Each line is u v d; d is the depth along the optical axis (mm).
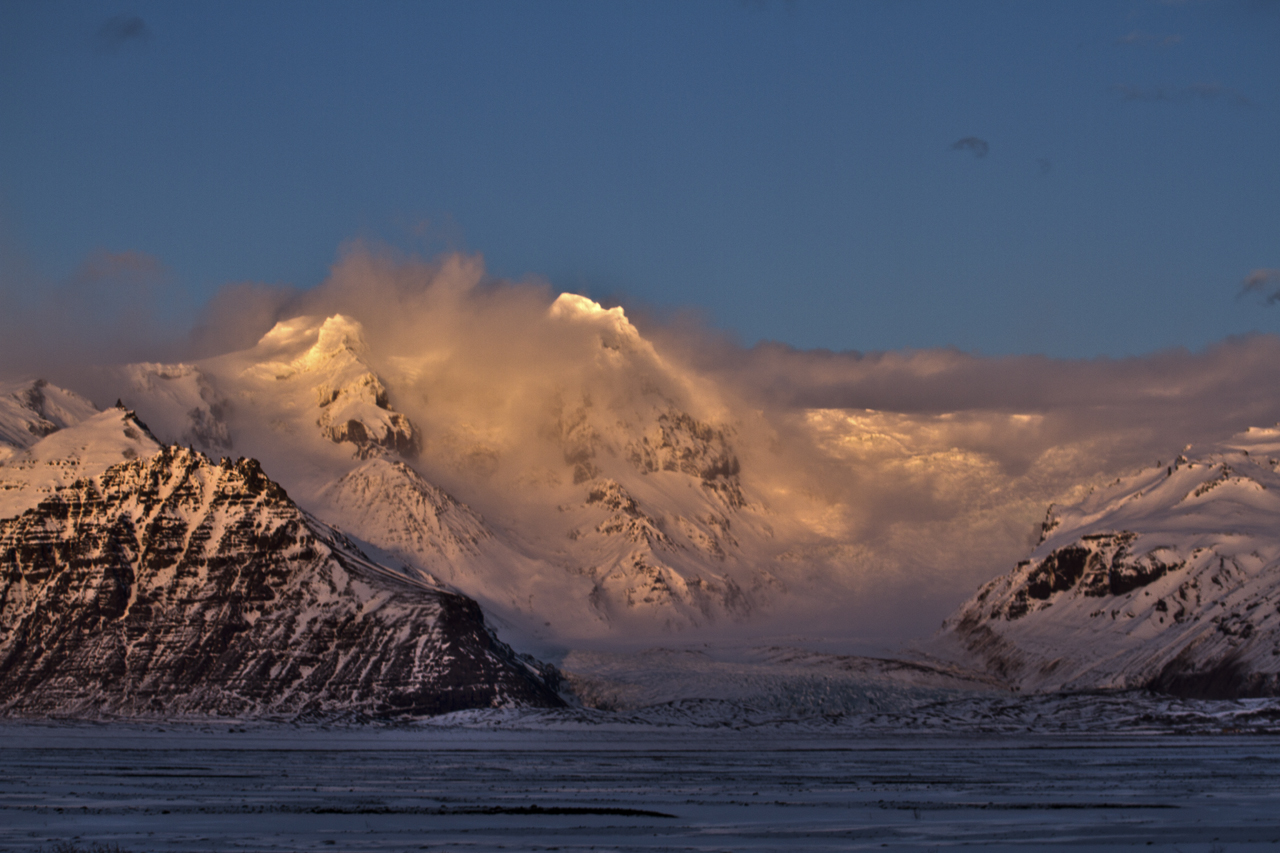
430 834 194625
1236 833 194125
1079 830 198500
